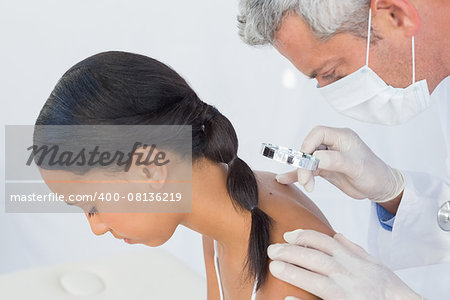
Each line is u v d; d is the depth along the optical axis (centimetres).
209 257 108
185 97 82
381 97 103
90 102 78
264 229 86
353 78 100
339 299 81
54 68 203
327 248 86
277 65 203
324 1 90
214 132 85
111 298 109
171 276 118
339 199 176
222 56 207
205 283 117
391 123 109
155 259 124
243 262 89
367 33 95
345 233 174
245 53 205
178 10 204
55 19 198
